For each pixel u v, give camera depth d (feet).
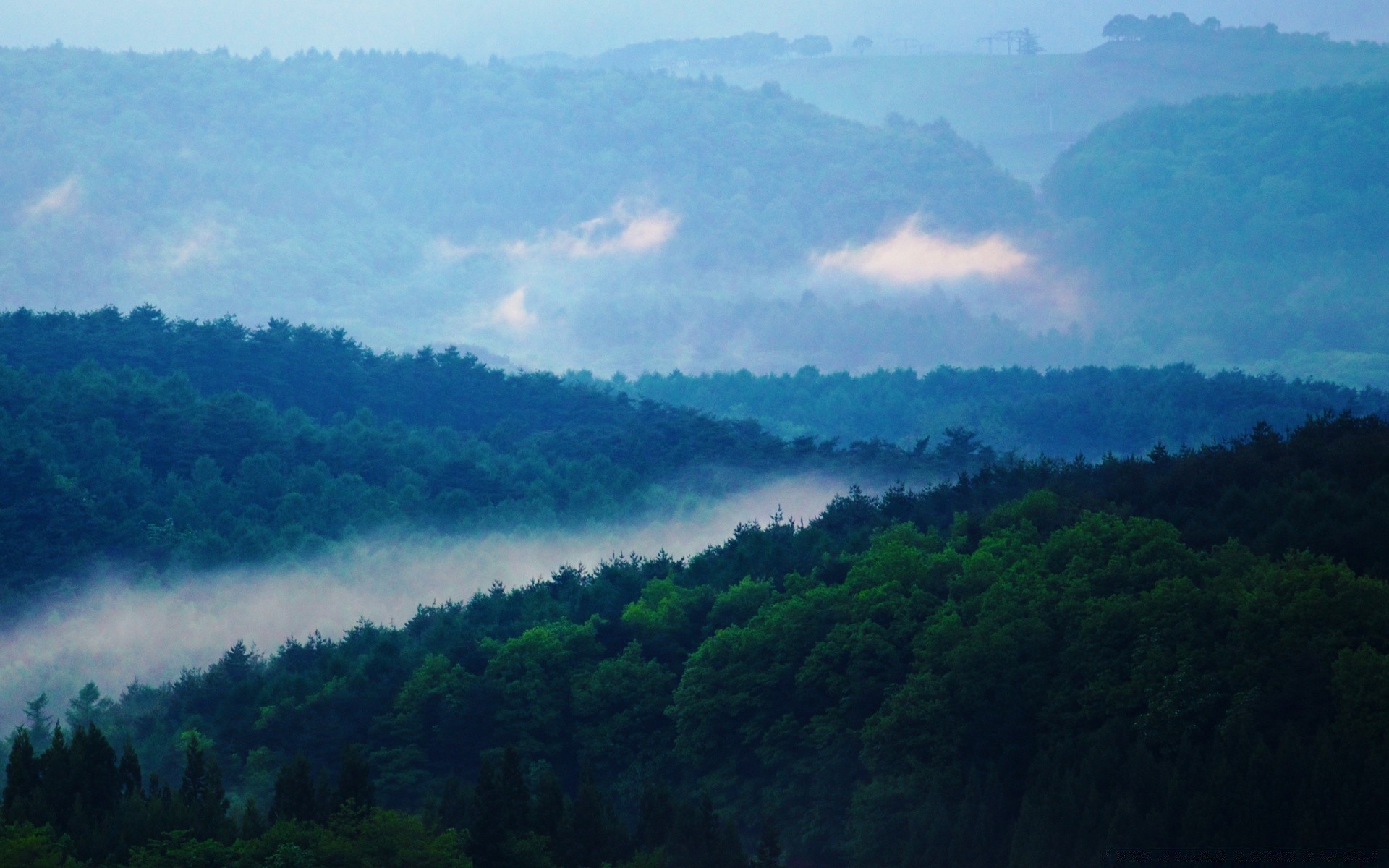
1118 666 366.02
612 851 343.67
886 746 375.86
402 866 314.35
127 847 323.98
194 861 310.65
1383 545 395.96
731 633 445.37
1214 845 306.14
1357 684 324.60
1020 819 323.78
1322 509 419.95
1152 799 323.78
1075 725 361.10
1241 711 332.80
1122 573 399.65
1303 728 333.42
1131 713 357.20
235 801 430.20
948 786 359.87
